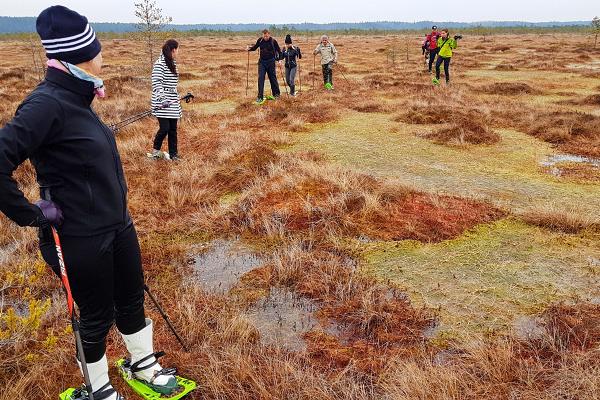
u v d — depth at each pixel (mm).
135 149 8641
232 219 5848
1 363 3363
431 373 3172
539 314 3988
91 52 2361
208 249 5230
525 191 6801
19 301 4258
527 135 10047
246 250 5211
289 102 13648
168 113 7832
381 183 6754
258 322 3953
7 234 5527
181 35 77500
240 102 14258
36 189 6598
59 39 2262
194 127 10672
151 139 9492
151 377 3068
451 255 4992
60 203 2408
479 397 3037
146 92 15906
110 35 79375
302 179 6719
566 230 5520
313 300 4238
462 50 38188
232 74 21734
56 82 2301
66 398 2996
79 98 2363
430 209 6027
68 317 3975
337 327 3867
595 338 3627
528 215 5762
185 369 3371
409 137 9891
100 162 2434
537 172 7688
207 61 30594
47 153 2324
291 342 3699
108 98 14523
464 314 4008
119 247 2684
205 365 3367
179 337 3441
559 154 8742
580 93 15641
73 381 3277
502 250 5082
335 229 5516
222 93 16047
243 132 9883
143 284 2963
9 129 2105
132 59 31500
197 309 4062
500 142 9453
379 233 5465
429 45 21844
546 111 11836
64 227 2434
